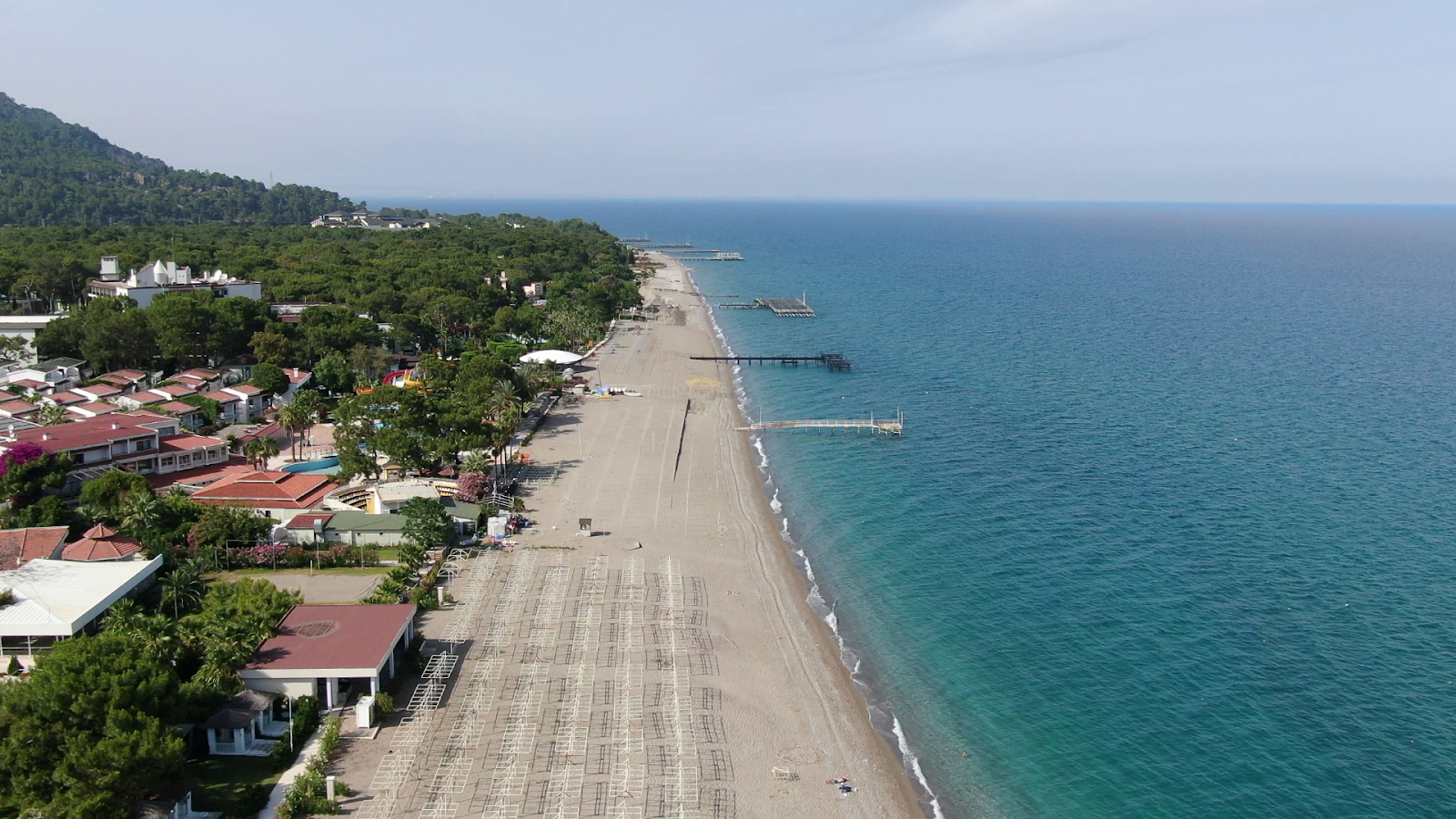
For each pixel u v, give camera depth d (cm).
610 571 10250
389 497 11519
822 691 8031
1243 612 9406
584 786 6494
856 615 9475
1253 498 12706
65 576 8419
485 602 9344
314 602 9238
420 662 8088
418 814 6109
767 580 10219
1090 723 7625
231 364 18250
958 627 9225
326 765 6581
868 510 12512
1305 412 17488
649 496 12912
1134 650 8731
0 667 7481
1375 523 11731
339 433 12950
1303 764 7044
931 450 15300
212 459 13338
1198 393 19150
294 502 11462
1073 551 11000
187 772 6450
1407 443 15362
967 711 7806
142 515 9938
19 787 5466
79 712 5675
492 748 6900
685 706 7612
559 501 12556
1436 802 6606
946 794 6762
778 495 13138
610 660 8300
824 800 6581
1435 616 9269
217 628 7256
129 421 13225
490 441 13338
